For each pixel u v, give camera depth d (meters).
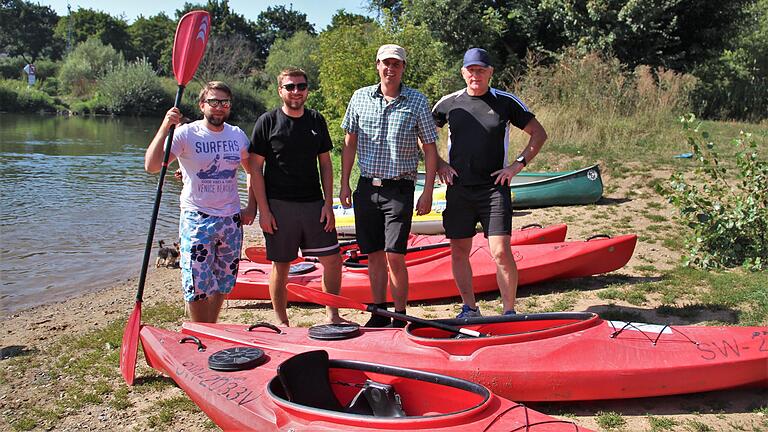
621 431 4.09
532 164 13.71
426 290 6.91
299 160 5.36
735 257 7.41
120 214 13.47
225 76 61.69
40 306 7.48
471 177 5.46
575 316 4.72
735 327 4.64
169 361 4.57
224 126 5.24
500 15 21.52
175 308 7.17
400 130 5.26
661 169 12.37
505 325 4.79
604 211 10.76
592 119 15.21
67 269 9.27
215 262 5.26
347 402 4.14
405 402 3.96
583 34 21.05
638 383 4.27
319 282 6.94
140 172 20.09
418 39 19.59
